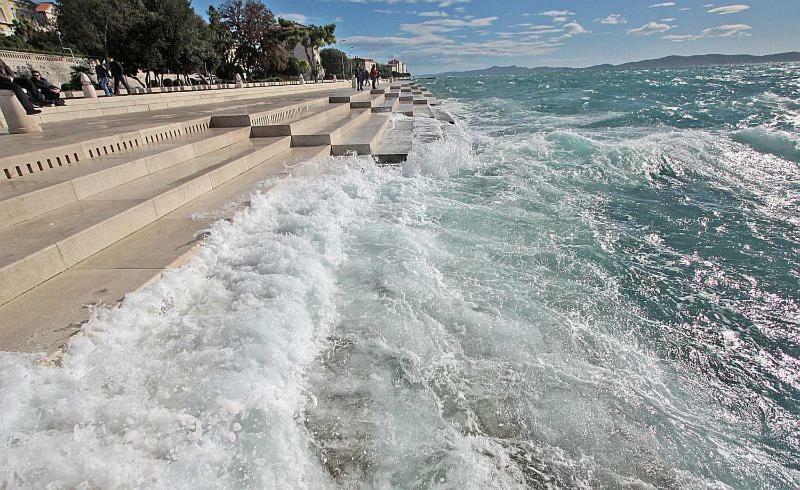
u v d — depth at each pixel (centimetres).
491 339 269
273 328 241
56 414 170
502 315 295
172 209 434
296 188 537
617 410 222
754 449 205
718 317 307
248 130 827
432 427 204
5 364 191
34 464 146
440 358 250
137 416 174
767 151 794
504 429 207
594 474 188
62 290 268
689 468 193
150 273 290
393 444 193
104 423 171
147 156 536
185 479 154
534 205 535
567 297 325
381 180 631
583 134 1086
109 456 155
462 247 403
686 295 333
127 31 2328
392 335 266
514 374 241
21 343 211
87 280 282
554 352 262
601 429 210
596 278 356
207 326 244
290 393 211
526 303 313
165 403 186
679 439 207
